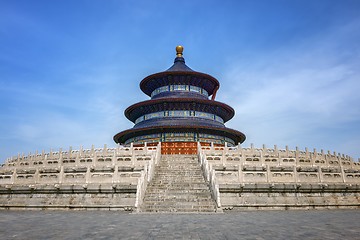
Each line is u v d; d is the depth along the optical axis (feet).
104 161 130.72
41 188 101.40
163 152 222.69
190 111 247.50
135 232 46.52
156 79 274.98
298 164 135.44
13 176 114.62
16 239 40.96
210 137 233.14
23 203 101.19
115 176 105.40
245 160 131.64
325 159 144.25
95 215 76.23
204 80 275.39
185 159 139.33
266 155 143.23
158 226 53.31
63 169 111.34
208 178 102.99
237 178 103.35
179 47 306.35
